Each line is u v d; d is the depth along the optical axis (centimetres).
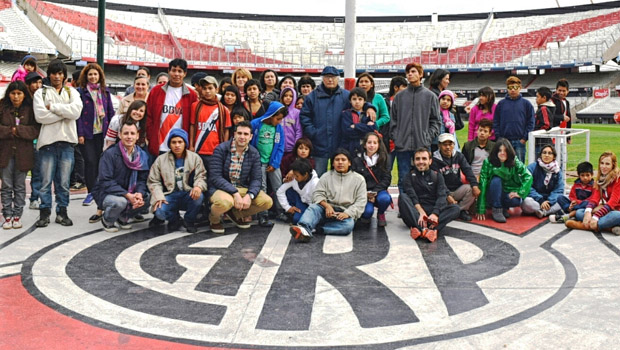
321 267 467
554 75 4469
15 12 3581
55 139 592
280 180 652
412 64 657
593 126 3067
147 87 680
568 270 452
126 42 4112
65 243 540
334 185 598
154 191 591
